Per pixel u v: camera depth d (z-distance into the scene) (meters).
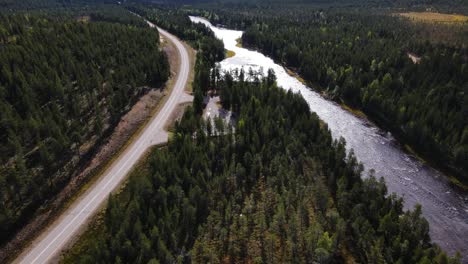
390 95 104.38
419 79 108.31
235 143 76.25
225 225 57.59
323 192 61.75
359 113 106.06
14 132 74.75
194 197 58.72
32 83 90.12
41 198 62.88
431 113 88.38
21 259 52.50
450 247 58.34
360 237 54.31
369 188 63.34
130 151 79.38
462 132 83.00
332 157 72.38
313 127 83.81
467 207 69.00
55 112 81.56
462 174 77.38
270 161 73.31
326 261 49.69
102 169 72.94
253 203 61.53
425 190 73.19
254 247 53.81
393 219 56.53
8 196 60.88
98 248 48.19
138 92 107.06
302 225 57.75
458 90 97.94
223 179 65.06
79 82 99.88
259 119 84.56
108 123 87.81
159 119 94.25
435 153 83.56
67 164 71.62
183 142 74.69
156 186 61.38
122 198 63.78
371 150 87.12
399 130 94.19
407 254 50.88
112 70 114.62
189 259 50.56
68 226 58.25
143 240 48.66
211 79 120.19
